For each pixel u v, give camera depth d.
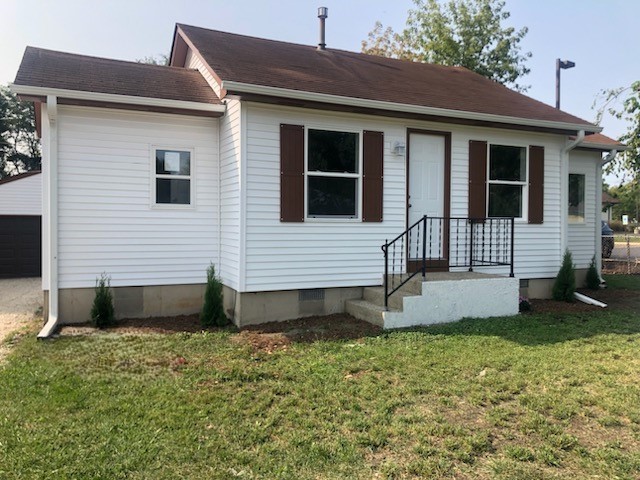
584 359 5.06
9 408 3.75
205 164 7.69
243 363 4.96
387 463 2.96
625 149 10.43
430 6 21.28
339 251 7.38
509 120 8.04
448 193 8.20
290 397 4.04
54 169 6.75
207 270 7.23
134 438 3.26
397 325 6.52
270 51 9.27
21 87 6.24
